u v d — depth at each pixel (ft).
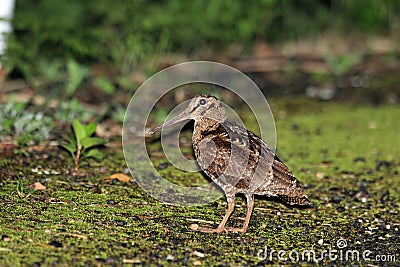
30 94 53.78
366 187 40.11
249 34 66.28
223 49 66.80
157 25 60.08
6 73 55.01
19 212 33.12
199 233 32.42
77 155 40.50
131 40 58.75
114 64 61.57
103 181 38.65
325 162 44.11
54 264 27.76
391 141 49.16
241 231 32.86
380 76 66.80
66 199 35.47
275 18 69.41
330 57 66.95
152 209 35.14
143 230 32.19
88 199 35.73
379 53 72.28
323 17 71.87
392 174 42.52
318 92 61.57
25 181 37.63
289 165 43.34
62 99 52.90
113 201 35.65
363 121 54.03
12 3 55.57
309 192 39.01
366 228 34.45
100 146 44.62
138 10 60.80
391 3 73.56
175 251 30.12
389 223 35.19
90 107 52.44
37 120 45.32
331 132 50.88
